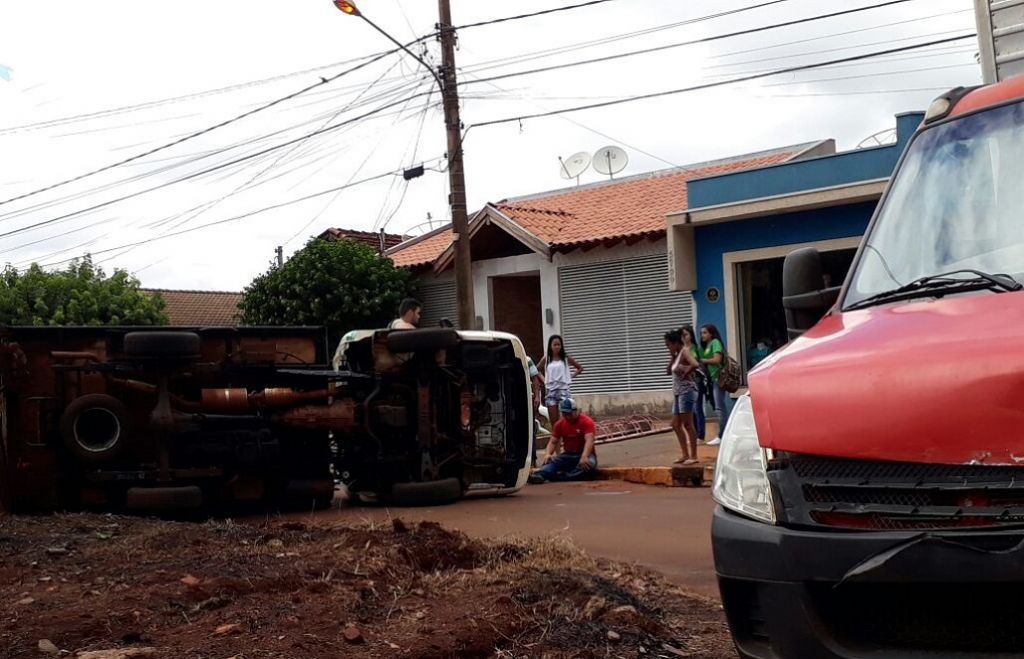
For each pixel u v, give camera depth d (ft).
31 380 32.60
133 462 33.96
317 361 36.09
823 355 13.00
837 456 11.93
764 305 63.36
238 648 15.81
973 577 10.96
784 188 60.03
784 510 12.17
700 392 47.37
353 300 80.43
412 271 84.79
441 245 88.48
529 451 40.29
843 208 59.06
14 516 30.09
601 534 30.19
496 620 17.42
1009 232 14.82
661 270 71.31
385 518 33.76
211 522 27.96
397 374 37.35
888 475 11.66
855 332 13.51
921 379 11.71
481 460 39.04
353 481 38.22
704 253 64.80
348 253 82.02
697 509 35.47
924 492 11.43
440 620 17.58
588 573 21.45
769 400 12.77
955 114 16.98
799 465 12.24
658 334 71.46
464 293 60.44
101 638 16.33
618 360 73.51
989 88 17.12
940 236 15.43
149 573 20.15
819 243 59.98
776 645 12.14
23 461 32.40
